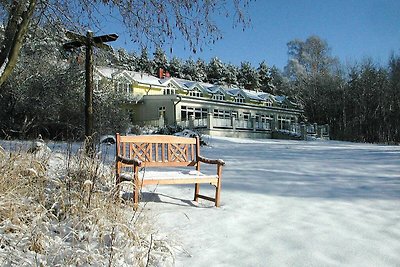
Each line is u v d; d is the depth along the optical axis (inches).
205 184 255.1
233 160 437.1
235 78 2637.8
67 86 690.2
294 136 1470.2
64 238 122.6
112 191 158.9
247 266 118.0
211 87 1724.9
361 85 1868.8
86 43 281.3
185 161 212.5
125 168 219.6
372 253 127.3
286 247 133.9
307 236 145.4
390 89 1764.3
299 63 2504.9
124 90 912.3
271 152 597.3
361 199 210.8
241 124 1378.0
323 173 317.4
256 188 242.8
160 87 1496.1
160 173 194.2
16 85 657.6
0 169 154.9
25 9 199.5
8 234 122.6
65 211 144.2
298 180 277.1
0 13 217.9
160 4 218.5
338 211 184.1
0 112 636.1
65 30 242.1
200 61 2642.7
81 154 192.2
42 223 129.2
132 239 128.0
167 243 129.0
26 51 402.6
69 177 164.6
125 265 114.7
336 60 2395.4
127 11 220.2
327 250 130.4
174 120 1336.1
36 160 181.3
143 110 1408.7
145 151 200.2
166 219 166.7
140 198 192.5
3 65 201.6
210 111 1485.0
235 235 147.7
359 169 347.6
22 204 133.5
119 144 185.9
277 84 2888.8
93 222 133.6
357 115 1841.8
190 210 183.9
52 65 692.7
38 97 665.0
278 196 219.1
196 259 123.7
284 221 166.7
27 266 106.0
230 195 220.4
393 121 1723.7
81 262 111.4
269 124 1528.1
